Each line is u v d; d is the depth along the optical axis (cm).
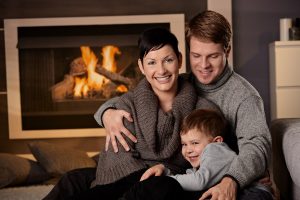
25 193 305
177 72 188
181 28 413
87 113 418
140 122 186
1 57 421
